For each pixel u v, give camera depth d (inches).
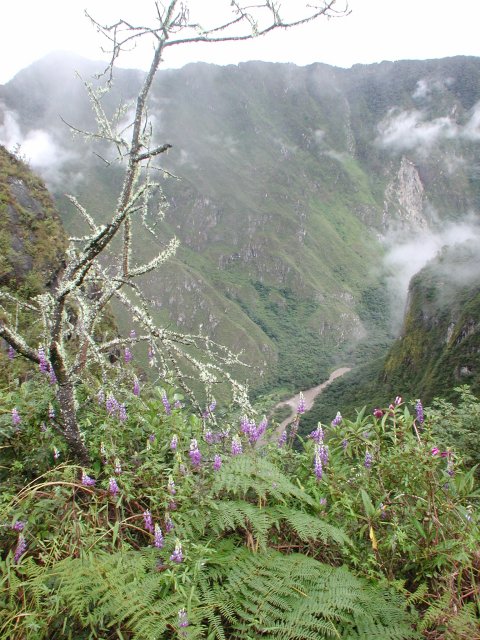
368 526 138.6
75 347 210.4
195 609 99.5
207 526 135.0
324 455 161.8
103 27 127.4
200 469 143.2
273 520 130.2
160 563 114.7
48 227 533.6
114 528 118.9
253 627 104.6
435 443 167.3
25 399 165.2
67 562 105.1
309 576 115.3
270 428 187.3
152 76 129.2
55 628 102.4
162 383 198.1
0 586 103.3
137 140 130.9
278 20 119.2
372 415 188.9
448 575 121.4
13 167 570.3
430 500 141.4
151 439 157.2
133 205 140.0
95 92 135.0
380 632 105.2
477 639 103.1
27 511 127.3
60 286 132.2
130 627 100.7
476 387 2615.7
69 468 138.8
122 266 148.8
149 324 132.5
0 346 259.8
